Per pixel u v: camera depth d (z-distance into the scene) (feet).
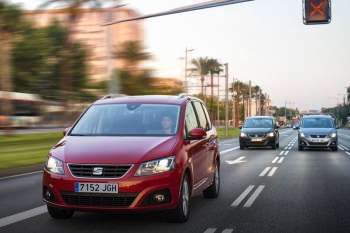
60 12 175.32
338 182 44.47
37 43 173.06
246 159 72.49
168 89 215.10
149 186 23.59
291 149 100.53
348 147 108.27
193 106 31.60
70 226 25.02
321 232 24.23
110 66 84.48
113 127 27.58
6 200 34.04
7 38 143.95
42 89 178.40
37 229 24.38
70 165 23.93
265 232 24.12
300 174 51.34
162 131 27.09
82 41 187.83
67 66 179.32
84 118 28.63
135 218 26.99
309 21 71.20
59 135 144.56
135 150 24.32
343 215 28.63
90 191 23.32
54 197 24.08
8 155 70.85
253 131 98.73
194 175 27.96
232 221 26.68
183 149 26.21
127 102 29.48
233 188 40.32
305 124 98.53
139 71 201.36
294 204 32.37
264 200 34.04
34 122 172.45
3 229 24.44
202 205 31.83
